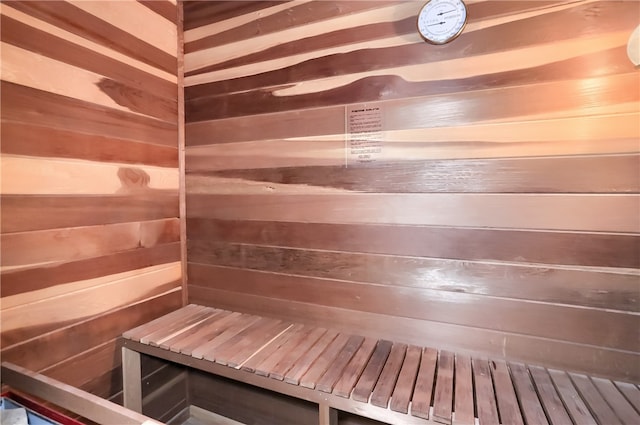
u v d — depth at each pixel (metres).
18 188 1.08
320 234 1.46
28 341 1.12
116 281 1.42
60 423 0.97
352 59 1.36
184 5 1.72
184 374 1.77
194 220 1.75
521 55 1.13
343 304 1.43
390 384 1.00
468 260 1.23
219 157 1.67
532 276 1.15
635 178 1.03
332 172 1.42
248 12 1.56
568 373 1.10
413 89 1.27
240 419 1.66
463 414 0.87
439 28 1.20
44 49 1.14
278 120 1.51
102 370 1.35
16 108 1.07
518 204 1.15
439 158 1.25
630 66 1.02
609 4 1.03
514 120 1.14
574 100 1.08
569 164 1.09
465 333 1.24
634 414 0.88
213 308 1.71
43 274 1.16
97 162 1.33
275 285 1.56
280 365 1.11
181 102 1.73
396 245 1.33
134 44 1.48
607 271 1.07
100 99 1.33
